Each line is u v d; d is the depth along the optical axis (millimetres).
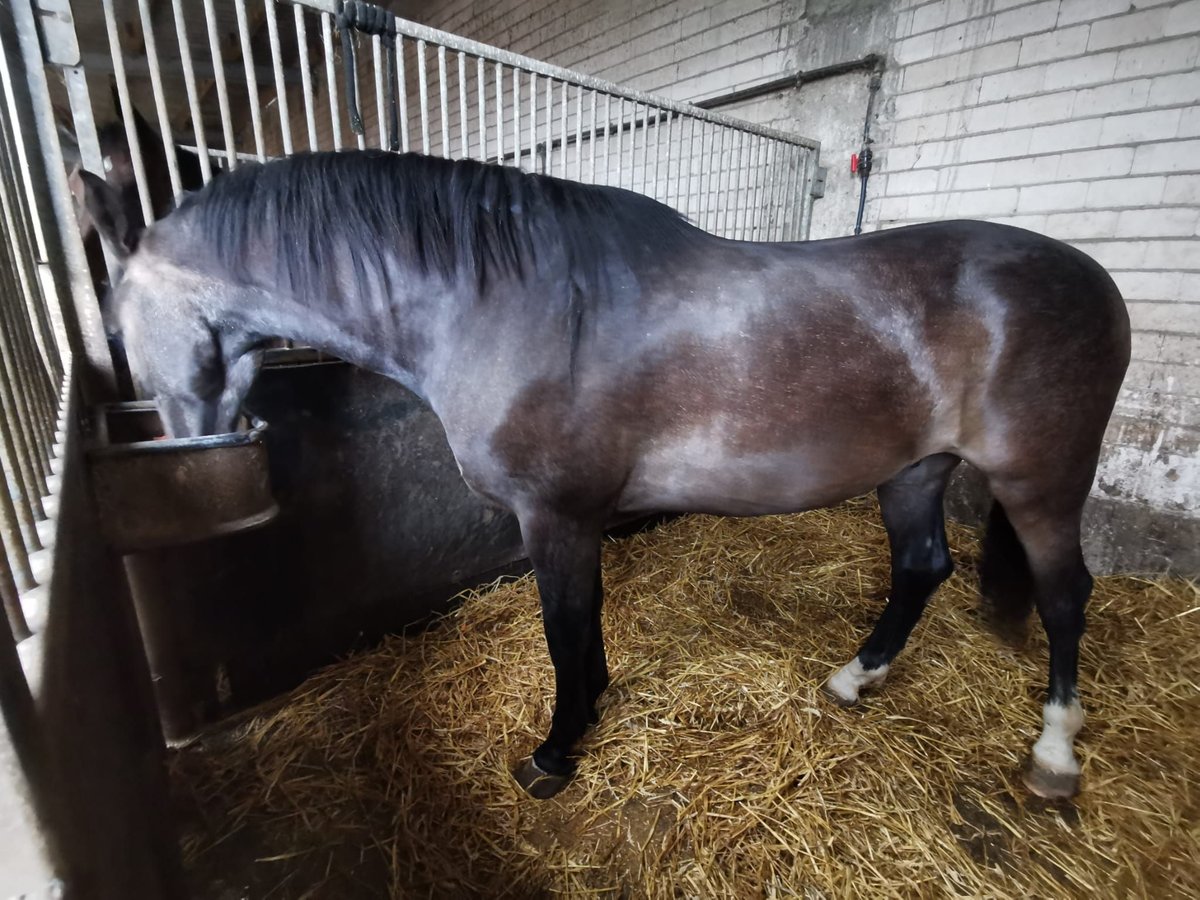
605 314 905
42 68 921
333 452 1377
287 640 1381
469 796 1124
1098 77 1742
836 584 1809
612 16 3162
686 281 917
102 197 875
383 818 1085
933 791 1118
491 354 912
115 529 855
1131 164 1720
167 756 1184
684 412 917
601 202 965
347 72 1214
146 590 1161
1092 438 994
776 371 893
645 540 2086
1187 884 954
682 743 1213
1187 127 1618
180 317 923
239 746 1235
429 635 1572
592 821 1078
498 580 1773
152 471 861
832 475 961
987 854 1012
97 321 1051
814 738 1214
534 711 1315
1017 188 1947
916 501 1247
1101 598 1703
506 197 942
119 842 514
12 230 705
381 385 1422
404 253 924
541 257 920
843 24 2285
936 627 1575
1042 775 1117
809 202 2469
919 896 937
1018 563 1254
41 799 274
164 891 765
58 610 400
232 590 1276
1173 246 1679
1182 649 1477
